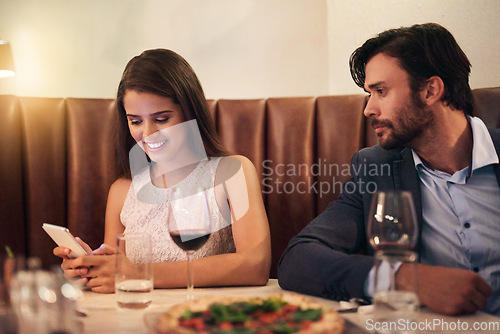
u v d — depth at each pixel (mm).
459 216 1522
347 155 2148
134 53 2717
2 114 2197
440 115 1579
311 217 2180
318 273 1254
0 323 874
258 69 2609
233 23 2623
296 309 903
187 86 1799
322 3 2527
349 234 1552
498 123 1955
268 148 2232
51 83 2766
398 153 1624
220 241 1807
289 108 2217
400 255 1023
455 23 2221
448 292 1039
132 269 1112
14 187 2199
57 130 2246
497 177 1506
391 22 2355
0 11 2750
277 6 2580
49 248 2217
